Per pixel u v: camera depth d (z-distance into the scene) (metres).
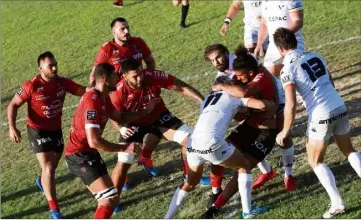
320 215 11.94
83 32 31.28
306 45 23.97
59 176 15.90
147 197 14.07
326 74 11.83
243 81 12.43
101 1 35.94
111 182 12.31
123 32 15.05
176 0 31.64
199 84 21.77
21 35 33.09
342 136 12.03
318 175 11.81
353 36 23.98
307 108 11.78
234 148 12.05
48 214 14.03
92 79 13.38
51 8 37.06
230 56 13.26
